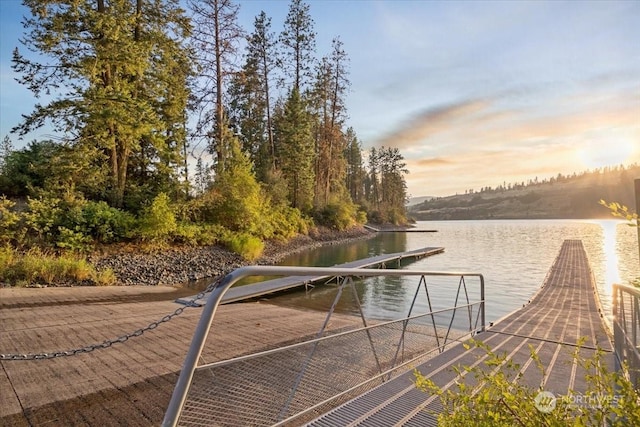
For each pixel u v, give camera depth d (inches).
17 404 105.6
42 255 349.1
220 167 625.0
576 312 263.7
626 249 788.6
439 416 54.0
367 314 282.4
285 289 367.9
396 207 2036.2
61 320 199.2
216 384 79.0
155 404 107.5
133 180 558.3
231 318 225.9
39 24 420.8
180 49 565.6
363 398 106.0
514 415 46.8
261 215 677.9
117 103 447.8
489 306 321.1
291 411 97.1
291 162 952.9
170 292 318.7
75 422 97.2
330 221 1075.3
